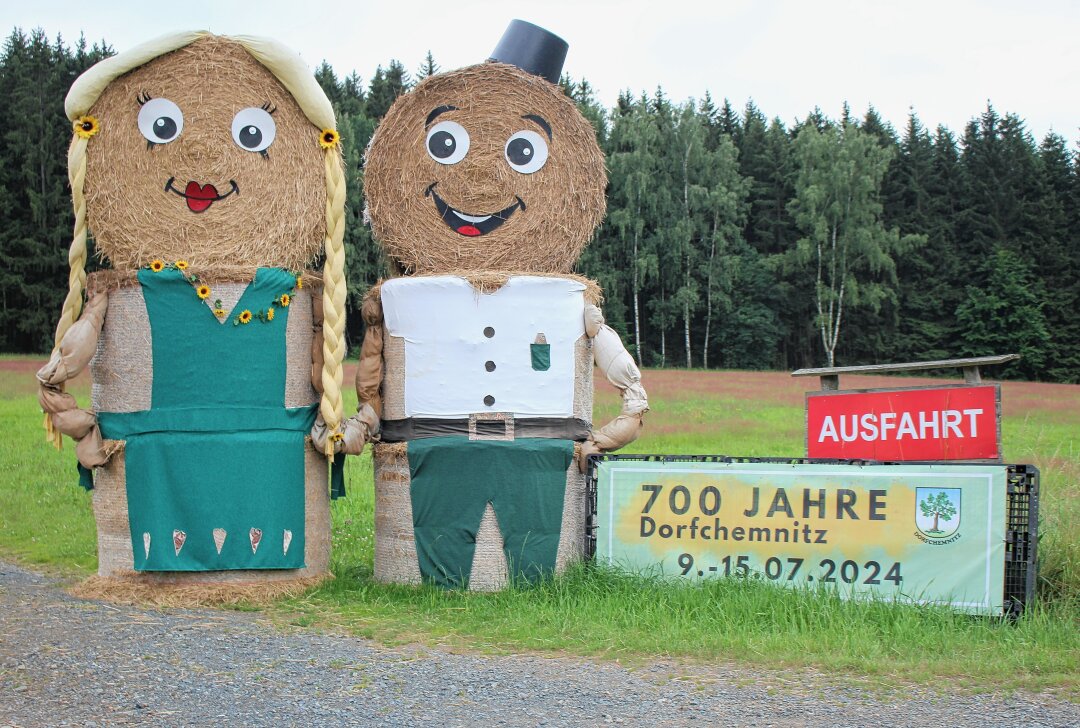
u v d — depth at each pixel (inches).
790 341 2138.3
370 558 406.9
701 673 240.2
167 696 215.8
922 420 337.7
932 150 2472.9
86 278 337.4
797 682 233.0
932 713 211.3
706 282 2085.4
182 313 325.4
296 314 338.0
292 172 335.3
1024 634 274.8
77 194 324.2
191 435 324.5
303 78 332.2
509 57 391.5
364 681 230.2
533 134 354.6
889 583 309.9
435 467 335.9
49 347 1769.2
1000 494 301.7
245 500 325.7
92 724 198.1
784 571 319.0
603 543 334.0
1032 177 2310.5
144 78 327.0
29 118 1877.5
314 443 339.0
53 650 247.3
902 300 2135.8
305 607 312.8
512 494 334.0
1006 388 1422.2
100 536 334.3
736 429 824.3
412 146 353.1
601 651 259.4
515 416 338.3
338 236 338.3
